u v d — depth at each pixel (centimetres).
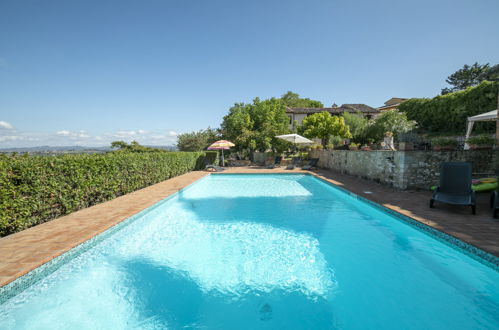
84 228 456
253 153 2336
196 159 1719
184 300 301
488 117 896
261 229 548
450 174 541
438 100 2258
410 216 491
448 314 265
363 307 282
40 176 478
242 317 269
